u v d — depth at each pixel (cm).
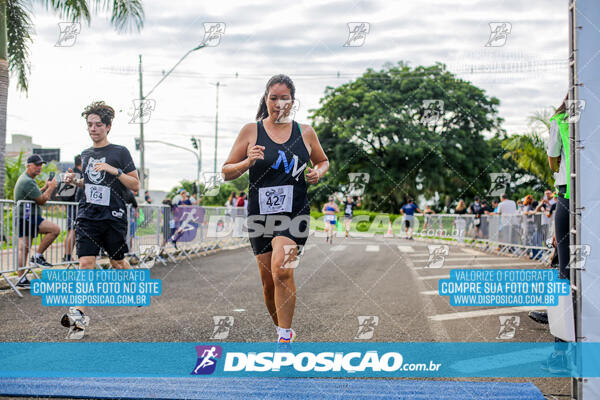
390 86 2066
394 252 1071
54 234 543
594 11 205
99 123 362
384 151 2077
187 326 353
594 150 206
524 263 804
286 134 266
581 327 205
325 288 546
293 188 262
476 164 1923
